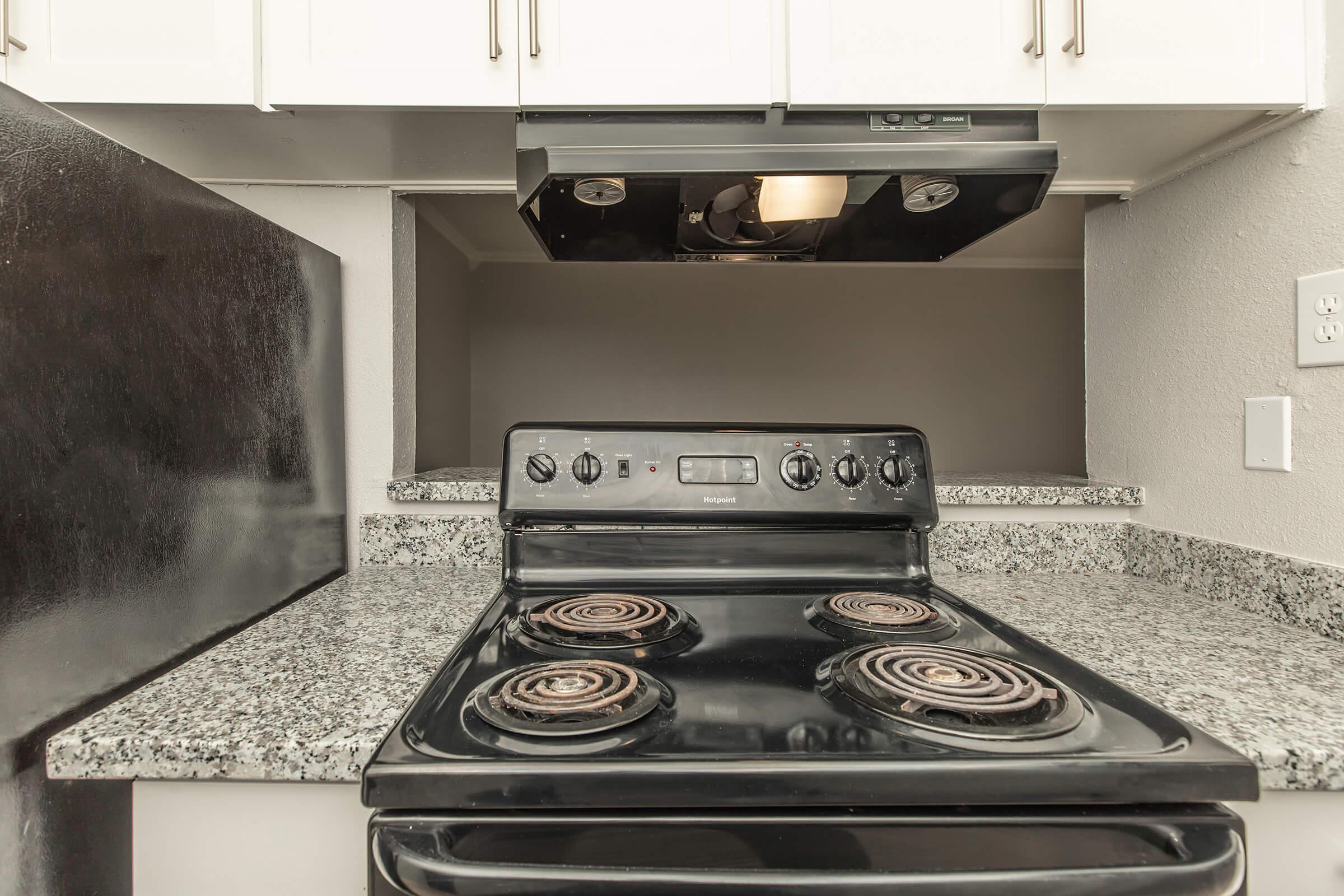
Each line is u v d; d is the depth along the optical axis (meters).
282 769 0.47
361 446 1.08
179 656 0.66
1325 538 0.74
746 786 0.42
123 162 0.59
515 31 0.76
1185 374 0.95
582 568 0.89
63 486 0.53
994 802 0.43
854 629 0.70
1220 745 0.45
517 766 0.43
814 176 0.81
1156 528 1.01
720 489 0.87
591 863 0.42
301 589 0.91
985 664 0.58
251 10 0.75
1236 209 0.86
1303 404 0.77
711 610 0.78
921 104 0.76
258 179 1.03
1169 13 0.76
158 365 0.64
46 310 0.51
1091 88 0.76
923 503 0.88
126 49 0.74
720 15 0.76
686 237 1.01
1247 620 0.79
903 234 1.00
